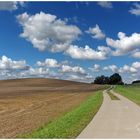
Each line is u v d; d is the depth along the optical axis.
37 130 18.69
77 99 55.84
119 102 44.69
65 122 21.20
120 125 19.92
